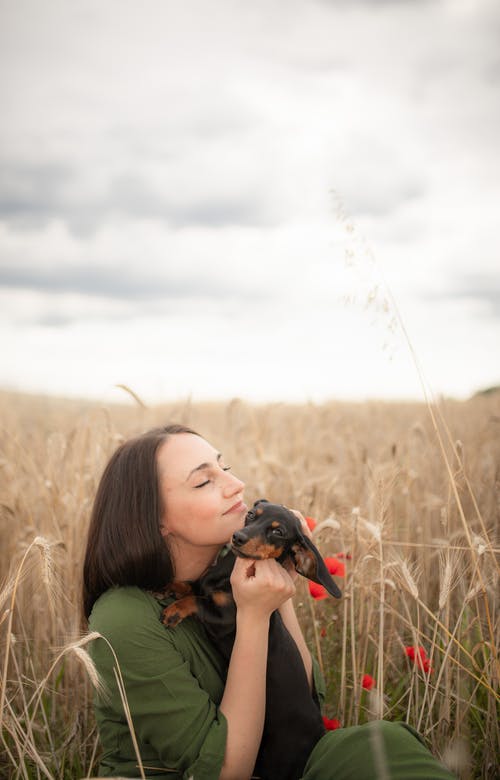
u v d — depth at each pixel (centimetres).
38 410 862
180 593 275
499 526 474
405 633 441
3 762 344
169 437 283
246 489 585
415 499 548
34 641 430
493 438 672
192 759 240
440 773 224
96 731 365
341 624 428
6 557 484
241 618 247
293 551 259
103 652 253
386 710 338
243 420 744
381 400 1082
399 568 342
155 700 247
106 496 278
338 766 238
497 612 386
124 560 265
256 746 246
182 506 268
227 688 248
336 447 779
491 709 329
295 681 266
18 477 570
